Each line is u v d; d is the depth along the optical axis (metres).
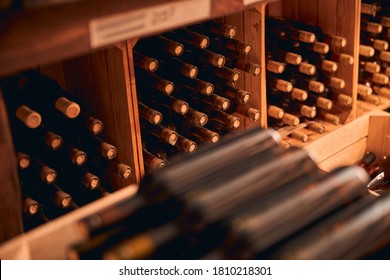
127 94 1.38
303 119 1.93
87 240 0.79
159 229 0.73
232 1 1.01
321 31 1.85
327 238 0.71
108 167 1.53
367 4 1.94
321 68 1.84
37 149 1.45
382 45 2.04
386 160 1.79
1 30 0.74
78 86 1.57
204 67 1.74
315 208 0.75
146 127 1.64
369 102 2.05
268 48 1.88
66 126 1.48
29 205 1.39
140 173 1.50
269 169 0.82
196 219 0.73
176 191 0.77
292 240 0.71
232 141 0.88
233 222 0.71
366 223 0.74
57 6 0.77
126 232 0.78
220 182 0.78
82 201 1.60
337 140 1.73
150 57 1.54
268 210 0.73
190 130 1.71
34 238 0.93
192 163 0.82
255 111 1.68
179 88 1.72
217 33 1.65
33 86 1.44
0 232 0.96
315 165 0.87
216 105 1.66
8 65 0.76
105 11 0.82
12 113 1.38
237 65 1.66
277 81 1.80
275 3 1.99
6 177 0.92
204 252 0.75
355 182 0.81
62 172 1.55
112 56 1.36
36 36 0.77
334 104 1.92
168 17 0.91
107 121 1.50
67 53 0.81
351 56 1.79
